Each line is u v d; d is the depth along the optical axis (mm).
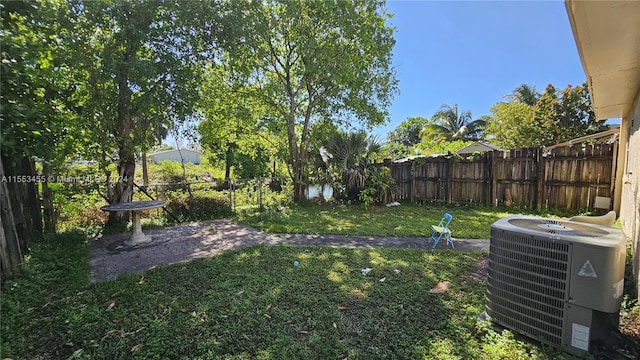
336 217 7555
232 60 8023
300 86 9789
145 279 3586
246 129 10023
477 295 3074
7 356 2148
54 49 5141
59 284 3430
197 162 33562
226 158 16344
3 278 3340
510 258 2352
